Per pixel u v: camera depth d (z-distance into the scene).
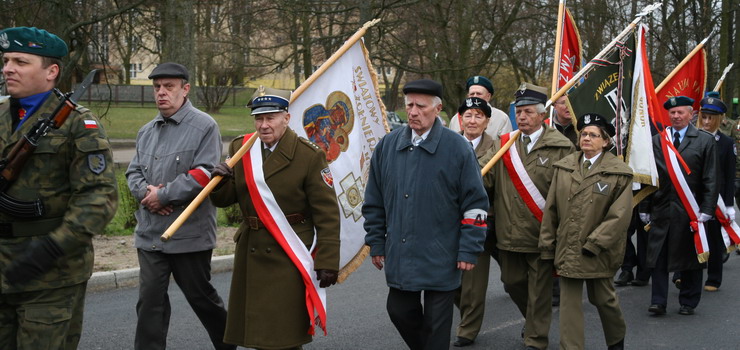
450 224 4.38
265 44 20.16
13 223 3.41
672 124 6.89
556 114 7.27
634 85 6.45
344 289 7.43
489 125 7.47
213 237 4.86
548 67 28.44
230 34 18.81
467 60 20.02
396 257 4.41
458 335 5.72
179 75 4.79
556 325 6.33
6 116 3.50
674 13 21.55
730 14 21.89
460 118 6.89
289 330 4.16
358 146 5.14
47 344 3.41
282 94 4.22
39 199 3.41
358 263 5.03
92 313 6.32
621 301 7.25
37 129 3.38
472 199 4.34
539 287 5.48
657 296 6.65
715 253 7.66
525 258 5.65
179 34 11.98
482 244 4.36
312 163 4.24
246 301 4.22
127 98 49.78
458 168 4.36
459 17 20.00
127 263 7.79
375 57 18.00
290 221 4.24
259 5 18.23
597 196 5.00
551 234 5.23
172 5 11.93
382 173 4.55
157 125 4.88
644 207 6.98
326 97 5.04
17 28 3.46
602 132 5.10
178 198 4.57
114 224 9.98
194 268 4.77
